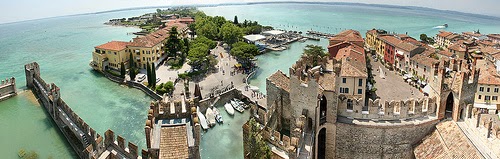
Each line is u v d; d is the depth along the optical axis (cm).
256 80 14162
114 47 15125
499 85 9675
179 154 3906
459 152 4916
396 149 5741
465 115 5334
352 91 8925
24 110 10044
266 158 5088
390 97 11288
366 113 5822
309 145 5334
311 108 5588
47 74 15050
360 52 13238
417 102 5669
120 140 5172
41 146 7788
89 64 16462
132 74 13500
